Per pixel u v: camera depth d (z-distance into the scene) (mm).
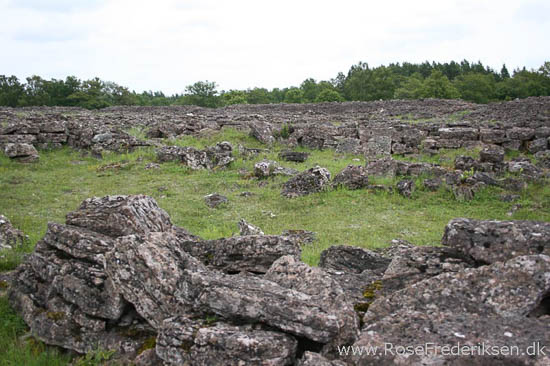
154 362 4410
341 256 6953
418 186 14531
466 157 16812
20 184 15195
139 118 33375
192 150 18688
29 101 75500
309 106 50094
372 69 94688
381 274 5973
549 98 38750
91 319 4953
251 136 25234
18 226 10461
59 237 5652
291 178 14844
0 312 5680
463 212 12461
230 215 12297
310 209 12805
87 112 47156
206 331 4055
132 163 18203
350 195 13906
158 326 4609
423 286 4469
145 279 4680
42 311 5316
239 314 4230
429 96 74500
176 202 13453
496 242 4629
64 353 4992
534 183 14219
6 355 4801
